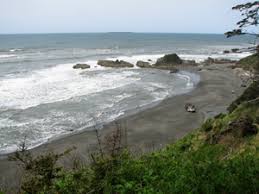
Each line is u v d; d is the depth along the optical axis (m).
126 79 45.25
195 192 5.71
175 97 34.16
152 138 21.61
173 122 25.44
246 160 7.10
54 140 21.03
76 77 45.41
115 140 7.03
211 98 33.59
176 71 53.50
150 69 56.28
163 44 134.38
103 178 5.96
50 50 92.94
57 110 28.09
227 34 14.22
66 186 5.68
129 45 124.69
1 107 28.53
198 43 145.00
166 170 6.77
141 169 6.61
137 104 30.91
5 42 134.25
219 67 57.03
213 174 6.25
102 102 31.30
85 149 18.77
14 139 21.12
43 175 5.58
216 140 13.30
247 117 13.83
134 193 5.75
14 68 52.03
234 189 5.74
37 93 34.28
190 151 12.30
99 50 97.00
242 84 39.44
